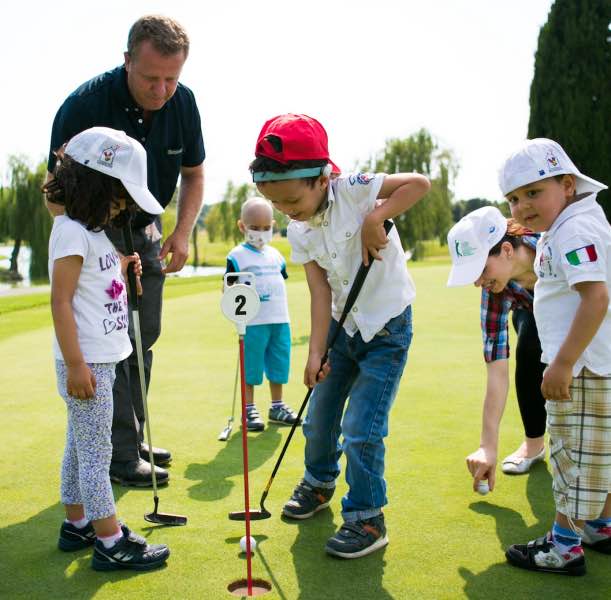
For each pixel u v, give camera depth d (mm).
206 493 3291
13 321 9219
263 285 4672
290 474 3539
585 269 2398
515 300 3277
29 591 2381
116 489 3369
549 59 20359
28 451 3850
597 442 2533
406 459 3654
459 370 5816
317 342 2984
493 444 2986
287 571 2520
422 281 14141
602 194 20156
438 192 31641
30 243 31812
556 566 2498
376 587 2396
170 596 2338
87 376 2494
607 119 20000
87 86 3500
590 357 2512
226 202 41812
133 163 2586
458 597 2328
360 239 2885
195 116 3842
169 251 3893
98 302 2576
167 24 3332
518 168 2568
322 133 2756
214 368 6133
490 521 2934
